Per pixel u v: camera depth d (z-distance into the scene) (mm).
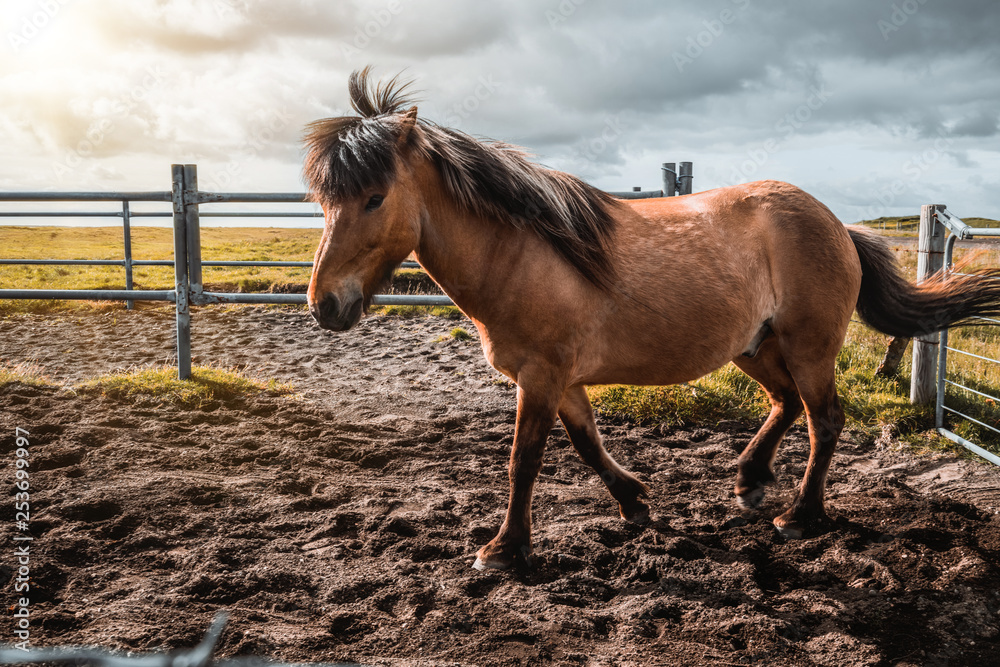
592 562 2760
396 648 2113
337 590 2449
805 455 4133
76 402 4680
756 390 5250
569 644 2174
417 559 2799
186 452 3906
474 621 2279
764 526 3115
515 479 2695
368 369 6312
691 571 2660
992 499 3414
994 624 2305
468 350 7109
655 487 3645
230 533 2936
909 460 4082
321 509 3275
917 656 2131
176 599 2328
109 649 1976
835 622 2334
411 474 3803
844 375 5508
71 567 2566
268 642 2078
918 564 2695
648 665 2066
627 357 2795
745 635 2232
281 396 5160
